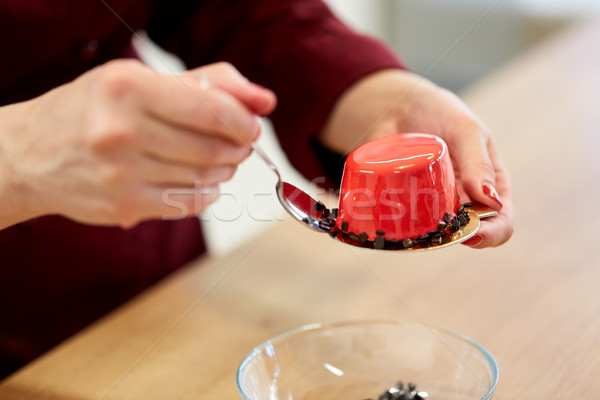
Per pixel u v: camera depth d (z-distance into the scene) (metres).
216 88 0.59
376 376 0.60
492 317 0.69
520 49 2.59
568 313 0.68
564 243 0.79
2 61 0.76
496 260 0.78
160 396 0.64
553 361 0.63
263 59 0.84
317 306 0.73
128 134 0.52
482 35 2.58
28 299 0.83
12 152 0.56
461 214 0.58
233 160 0.56
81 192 0.56
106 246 0.86
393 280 0.76
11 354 0.83
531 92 1.24
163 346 0.70
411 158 0.57
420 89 0.68
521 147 1.03
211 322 0.72
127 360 0.68
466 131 0.63
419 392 0.58
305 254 0.82
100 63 0.84
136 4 0.82
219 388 0.64
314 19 0.82
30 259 0.81
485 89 1.30
